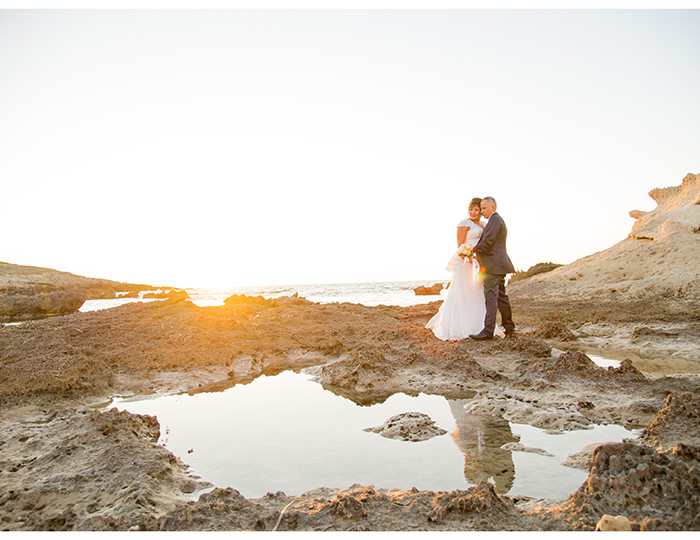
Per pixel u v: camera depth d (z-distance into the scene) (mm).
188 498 2494
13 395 4457
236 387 5223
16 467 2871
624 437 3230
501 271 6566
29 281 34719
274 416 4008
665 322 8695
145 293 49594
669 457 2109
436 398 4508
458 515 2035
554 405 4023
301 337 7875
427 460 2928
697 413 2875
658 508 1888
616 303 12914
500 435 3375
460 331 6910
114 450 2957
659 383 4293
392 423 3639
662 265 15789
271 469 2852
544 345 6102
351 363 5578
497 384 4863
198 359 6148
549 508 2105
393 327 8477
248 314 10250
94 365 5223
